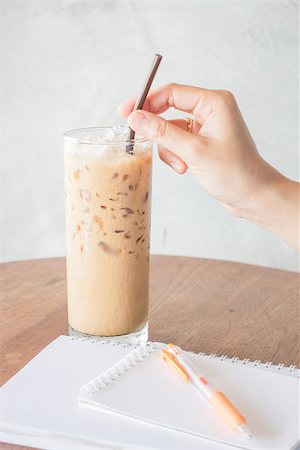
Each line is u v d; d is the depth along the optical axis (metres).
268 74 1.15
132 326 0.76
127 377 0.68
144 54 1.19
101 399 0.65
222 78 1.17
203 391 0.66
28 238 1.33
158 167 1.23
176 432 0.62
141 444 0.61
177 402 0.65
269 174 0.74
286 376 0.69
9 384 0.68
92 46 1.21
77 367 0.71
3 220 1.33
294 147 1.16
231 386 0.67
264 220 0.76
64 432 0.62
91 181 0.73
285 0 1.12
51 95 1.25
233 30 1.15
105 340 0.76
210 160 0.72
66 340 0.75
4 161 1.30
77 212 0.74
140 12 1.18
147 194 0.75
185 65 1.18
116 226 0.74
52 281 0.92
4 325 0.81
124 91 1.21
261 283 0.92
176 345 0.77
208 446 0.61
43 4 1.21
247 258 1.24
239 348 0.77
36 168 1.29
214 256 1.25
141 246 0.76
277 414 0.64
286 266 1.22
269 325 0.82
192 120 0.83
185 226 1.25
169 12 1.16
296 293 0.89
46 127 1.26
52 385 0.68
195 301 0.87
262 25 1.14
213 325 0.82
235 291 0.90
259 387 0.67
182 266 0.97
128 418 0.64
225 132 0.72
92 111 1.24
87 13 1.20
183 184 1.23
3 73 1.26
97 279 0.75
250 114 1.17
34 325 0.81
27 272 0.94
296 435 0.62
